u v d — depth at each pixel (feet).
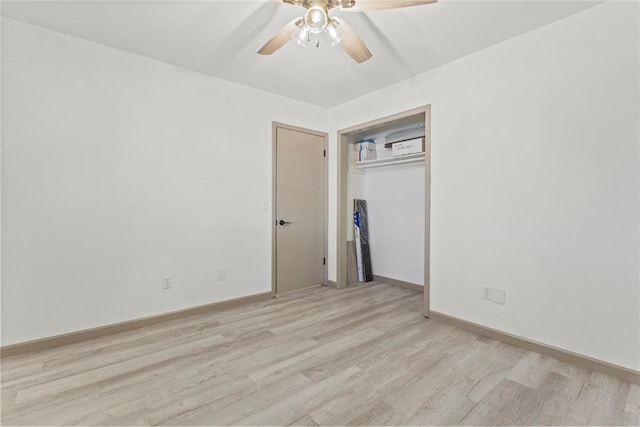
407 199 13.66
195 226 9.93
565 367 6.79
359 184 15.07
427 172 9.85
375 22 7.19
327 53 8.70
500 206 8.14
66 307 7.85
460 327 8.96
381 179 14.69
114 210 8.50
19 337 7.29
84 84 8.03
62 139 7.75
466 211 8.86
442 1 6.46
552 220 7.27
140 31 7.66
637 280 6.21
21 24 7.25
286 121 12.15
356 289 13.24
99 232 8.29
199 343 7.91
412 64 9.33
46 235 7.58
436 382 6.20
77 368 6.67
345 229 13.64
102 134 8.30
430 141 9.75
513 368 6.74
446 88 9.28
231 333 8.55
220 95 10.39
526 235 7.69
